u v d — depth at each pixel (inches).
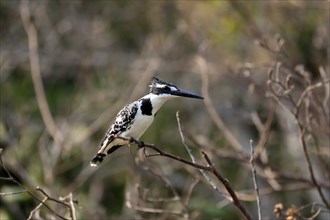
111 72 660.7
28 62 690.2
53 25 701.9
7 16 697.6
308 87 398.6
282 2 637.9
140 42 701.3
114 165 653.3
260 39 575.5
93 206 532.1
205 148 469.7
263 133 447.2
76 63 690.8
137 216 442.6
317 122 439.8
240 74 506.9
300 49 629.9
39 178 578.2
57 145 562.9
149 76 590.2
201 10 652.1
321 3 631.8
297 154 585.0
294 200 616.4
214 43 637.9
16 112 639.1
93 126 593.0
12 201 556.4
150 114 359.3
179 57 667.4
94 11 711.7
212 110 478.6
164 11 685.9
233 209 607.8
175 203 557.0
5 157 553.0
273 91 386.3
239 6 634.2
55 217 410.0
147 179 562.6
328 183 470.0
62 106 676.7
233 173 634.8
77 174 636.1
